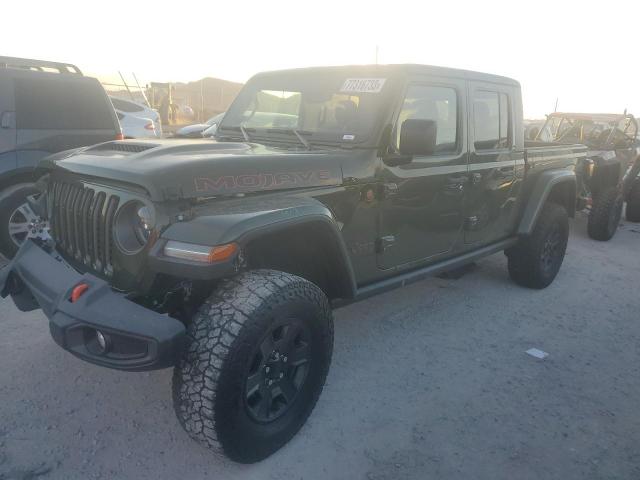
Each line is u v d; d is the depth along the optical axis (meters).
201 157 2.73
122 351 2.37
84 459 2.69
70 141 5.59
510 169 4.63
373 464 2.75
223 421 2.41
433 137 3.13
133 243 2.63
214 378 2.34
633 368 3.91
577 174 7.60
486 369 3.78
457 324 4.52
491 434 3.04
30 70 5.35
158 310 2.70
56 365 3.52
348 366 3.72
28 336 3.90
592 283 5.77
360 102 3.52
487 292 5.31
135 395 3.25
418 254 3.90
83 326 2.34
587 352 4.13
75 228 2.96
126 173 2.54
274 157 2.94
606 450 2.95
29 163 5.26
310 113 3.72
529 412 3.28
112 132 5.96
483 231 4.53
